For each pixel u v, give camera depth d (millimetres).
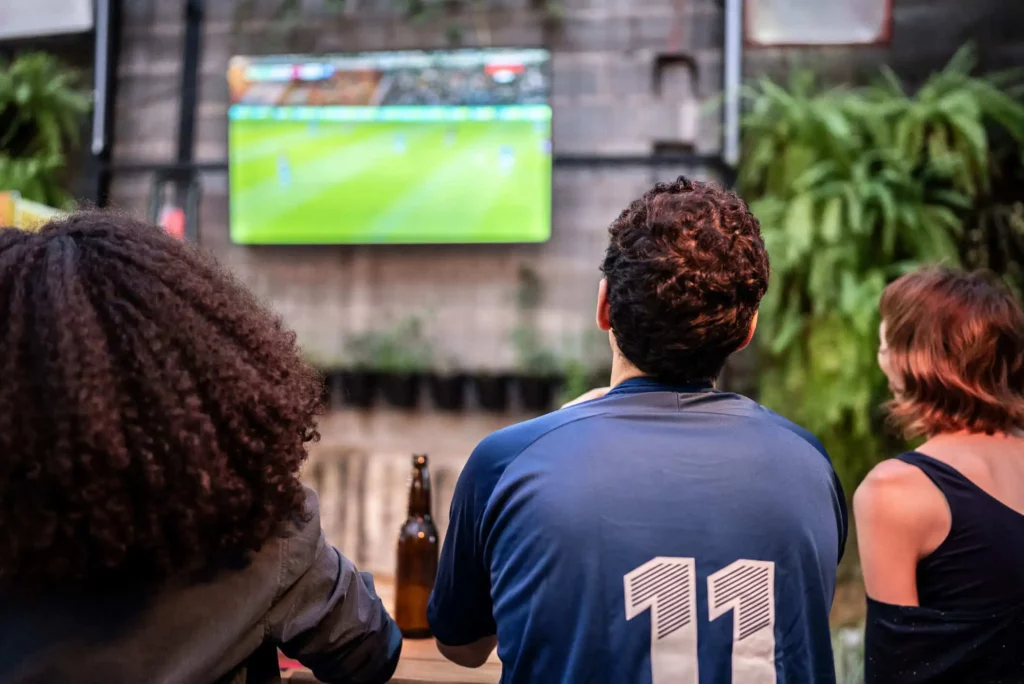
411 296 2775
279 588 734
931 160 2297
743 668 732
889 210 2215
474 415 2752
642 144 2682
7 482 595
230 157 2697
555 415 857
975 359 1124
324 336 2803
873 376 2289
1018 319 1141
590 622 741
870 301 2219
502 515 806
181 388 637
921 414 1178
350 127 2660
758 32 2566
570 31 2703
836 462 2367
